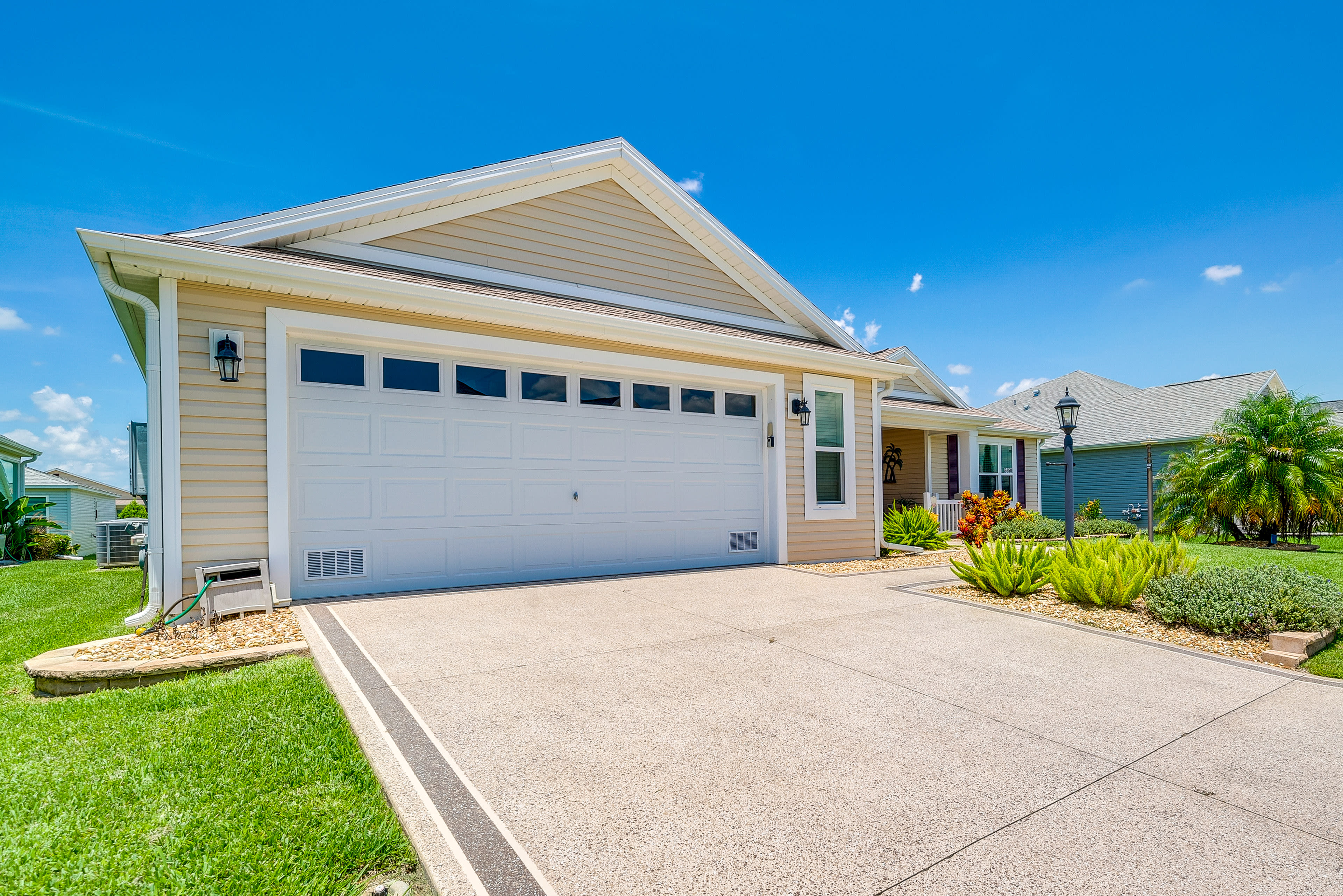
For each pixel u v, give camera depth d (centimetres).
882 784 273
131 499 3216
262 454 579
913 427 1652
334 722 335
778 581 773
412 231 741
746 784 271
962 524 1186
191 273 540
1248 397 1709
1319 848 229
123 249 504
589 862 213
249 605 543
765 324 1016
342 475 632
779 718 348
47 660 423
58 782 269
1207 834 238
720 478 898
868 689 398
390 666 418
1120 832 238
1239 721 356
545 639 490
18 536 1588
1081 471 2250
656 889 199
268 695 371
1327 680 433
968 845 227
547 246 828
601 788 264
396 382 665
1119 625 572
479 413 712
